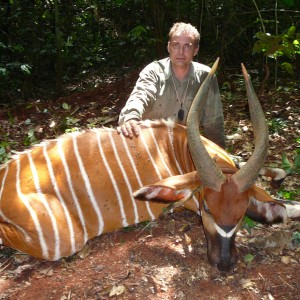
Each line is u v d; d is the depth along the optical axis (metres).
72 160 1.90
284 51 2.90
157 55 4.50
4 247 1.95
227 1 4.00
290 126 3.20
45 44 5.14
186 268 1.76
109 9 6.14
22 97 4.73
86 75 5.53
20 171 1.88
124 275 1.73
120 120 2.13
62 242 1.80
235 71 4.89
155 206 1.96
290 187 2.36
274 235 1.93
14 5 5.04
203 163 1.57
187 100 2.32
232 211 1.58
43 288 1.70
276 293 1.64
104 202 1.89
